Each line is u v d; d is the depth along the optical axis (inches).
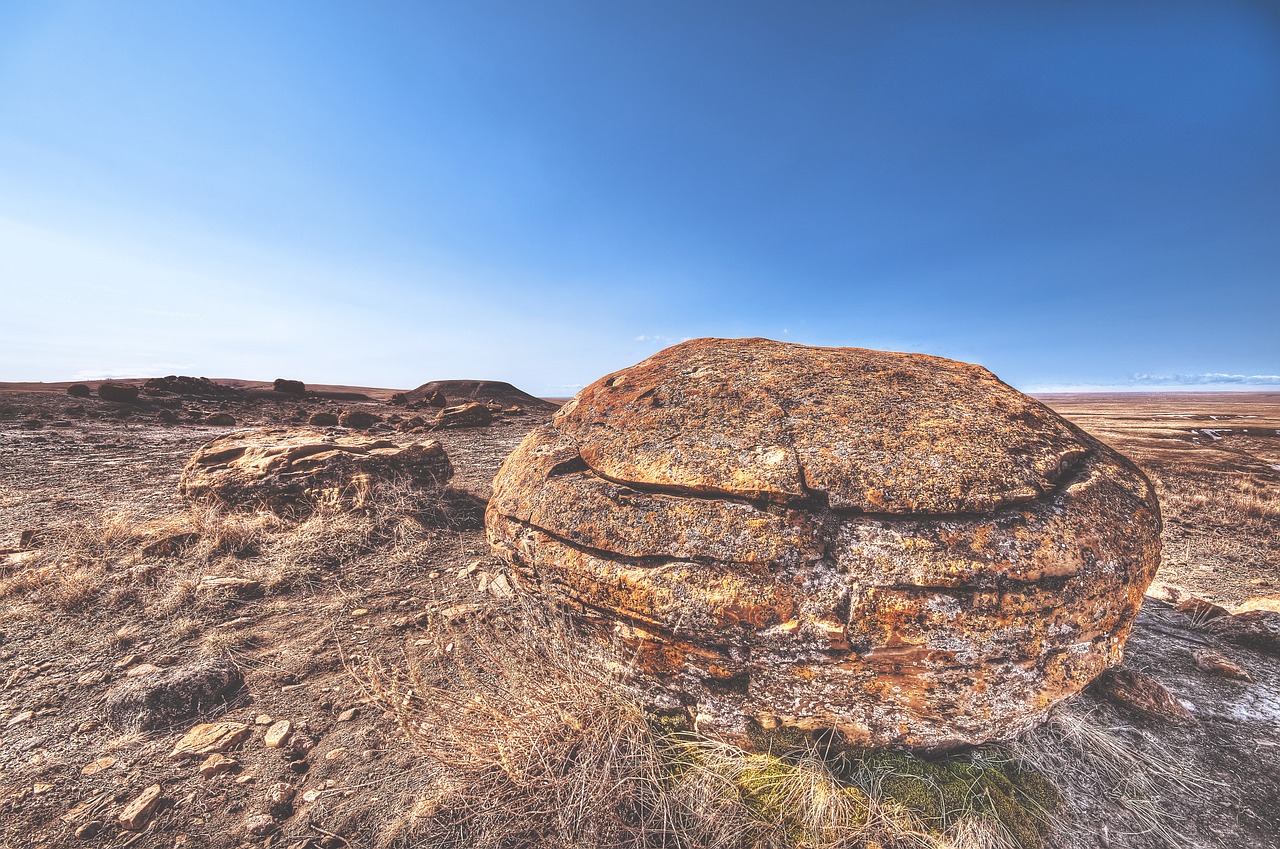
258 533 231.8
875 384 121.3
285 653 148.3
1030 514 95.2
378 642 154.8
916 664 89.3
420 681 110.6
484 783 97.9
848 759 96.4
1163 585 206.2
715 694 99.7
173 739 112.3
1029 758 101.0
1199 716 122.8
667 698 104.3
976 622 87.3
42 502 284.7
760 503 99.6
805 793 91.0
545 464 125.0
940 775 93.9
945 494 94.5
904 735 94.0
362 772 104.2
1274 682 138.9
